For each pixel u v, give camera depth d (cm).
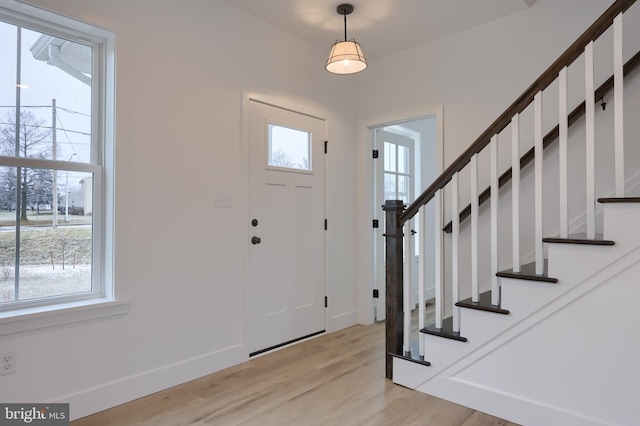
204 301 270
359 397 235
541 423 198
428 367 239
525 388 204
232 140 289
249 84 303
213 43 279
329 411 219
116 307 224
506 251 303
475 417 212
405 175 458
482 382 219
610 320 181
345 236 390
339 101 385
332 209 376
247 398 234
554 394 196
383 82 385
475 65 327
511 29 310
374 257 411
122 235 228
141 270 237
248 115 302
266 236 317
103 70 232
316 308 360
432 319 402
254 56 307
